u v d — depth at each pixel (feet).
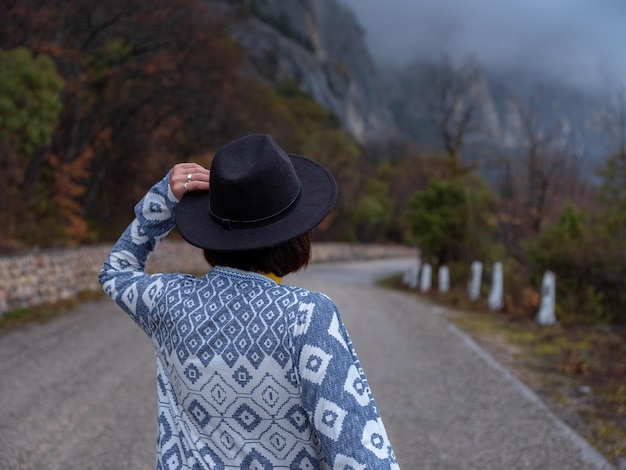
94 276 52.34
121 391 20.20
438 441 16.51
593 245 37.65
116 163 86.02
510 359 26.73
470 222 64.69
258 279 4.69
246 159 4.76
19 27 58.13
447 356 27.14
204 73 93.20
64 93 71.72
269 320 4.45
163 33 82.23
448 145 85.71
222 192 4.67
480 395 20.88
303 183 4.99
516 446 16.19
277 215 4.70
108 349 26.76
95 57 78.38
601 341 30.04
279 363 4.40
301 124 217.36
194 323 4.59
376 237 188.96
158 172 87.86
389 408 19.33
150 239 5.42
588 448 16.03
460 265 64.03
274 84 247.70
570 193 62.08
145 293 4.92
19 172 58.85
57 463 14.23
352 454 4.16
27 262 38.60
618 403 19.77
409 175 183.11
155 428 16.78
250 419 4.48
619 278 35.78
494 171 68.90
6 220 53.88
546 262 39.86
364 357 26.58
